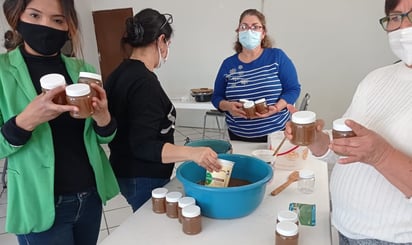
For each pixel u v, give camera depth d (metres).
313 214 1.19
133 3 5.26
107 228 2.55
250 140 2.15
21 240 1.17
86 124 1.18
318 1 4.28
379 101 0.95
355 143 0.76
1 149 1.00
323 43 4.41
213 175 1.22
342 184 1.00
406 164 0.75
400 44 0.88
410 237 0.88
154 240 1.07
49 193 1.10
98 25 5.53
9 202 1.10
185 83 5.27
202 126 5.38
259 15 2.11
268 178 1.18
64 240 1.19
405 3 0.85
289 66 2.13
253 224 1.14
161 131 1.38
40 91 1.11
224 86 2.25
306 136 0.95
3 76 1.05
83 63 1.25
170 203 1.20
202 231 1.11
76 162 1.18
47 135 1.10
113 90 1.33
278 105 2.04
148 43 1.33
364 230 0.94
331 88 4.54
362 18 4.17
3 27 3.49
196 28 4.95
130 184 1.43
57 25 1.08
